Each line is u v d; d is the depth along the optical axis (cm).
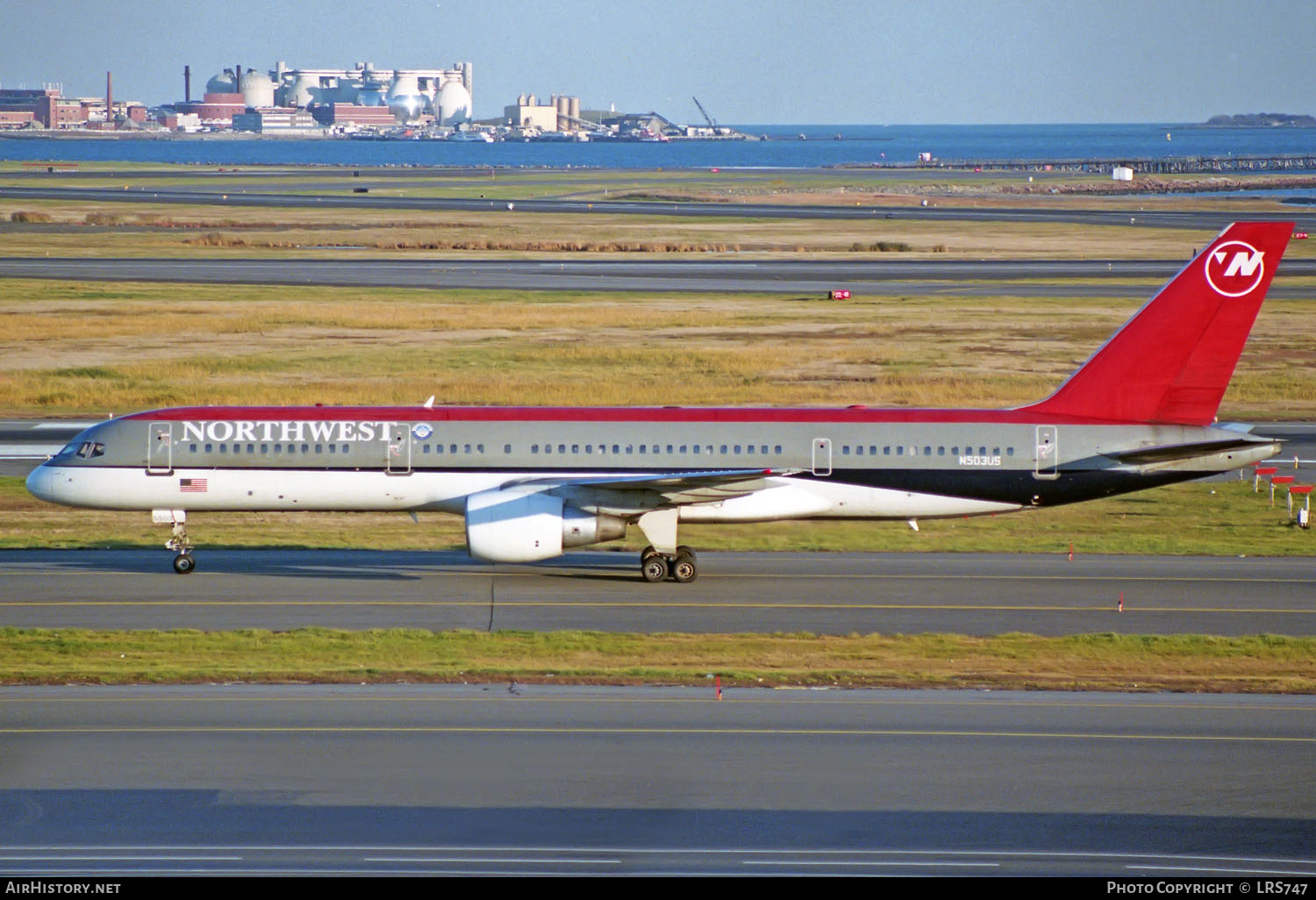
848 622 15675
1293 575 18275
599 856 9012
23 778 10281
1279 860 9069
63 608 15788
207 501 17988
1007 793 10231
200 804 9806
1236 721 12081
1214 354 18075
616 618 15725
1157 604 16625
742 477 16850
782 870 8825
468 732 11488
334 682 12975
